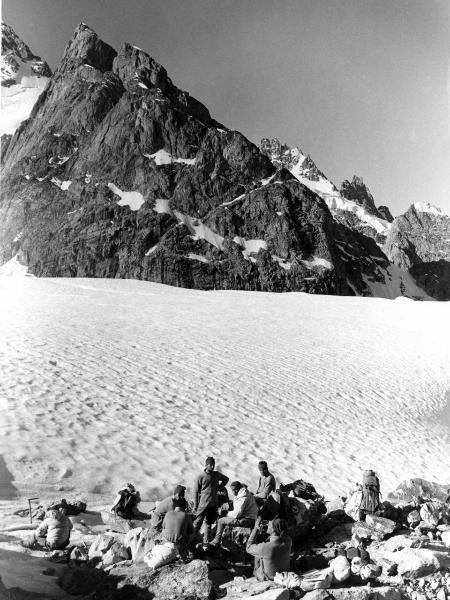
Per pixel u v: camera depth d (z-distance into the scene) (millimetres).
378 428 23141
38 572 7906
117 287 69750
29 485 12305
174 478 14305
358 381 29688
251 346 34656
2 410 16250
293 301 70125
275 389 25375
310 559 8852
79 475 13242
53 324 33594
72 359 24031
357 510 10844
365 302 74438
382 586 7953
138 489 13273
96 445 15203
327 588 7723
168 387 22438
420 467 19500
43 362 22625
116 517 10594
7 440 14156
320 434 20875
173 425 18281
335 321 52906
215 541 9281
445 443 23234
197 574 7598
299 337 40938
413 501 11641
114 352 26969
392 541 9609
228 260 189375
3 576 7477
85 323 35531
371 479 10961
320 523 10320
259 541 8891
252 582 8070
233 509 9719
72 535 9617
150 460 15109
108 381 21500
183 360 27719
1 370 20469
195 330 38344
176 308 51906
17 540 9078
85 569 7832
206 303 59500
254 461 16844
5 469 12734
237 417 20641
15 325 31797
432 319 57438
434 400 28828
